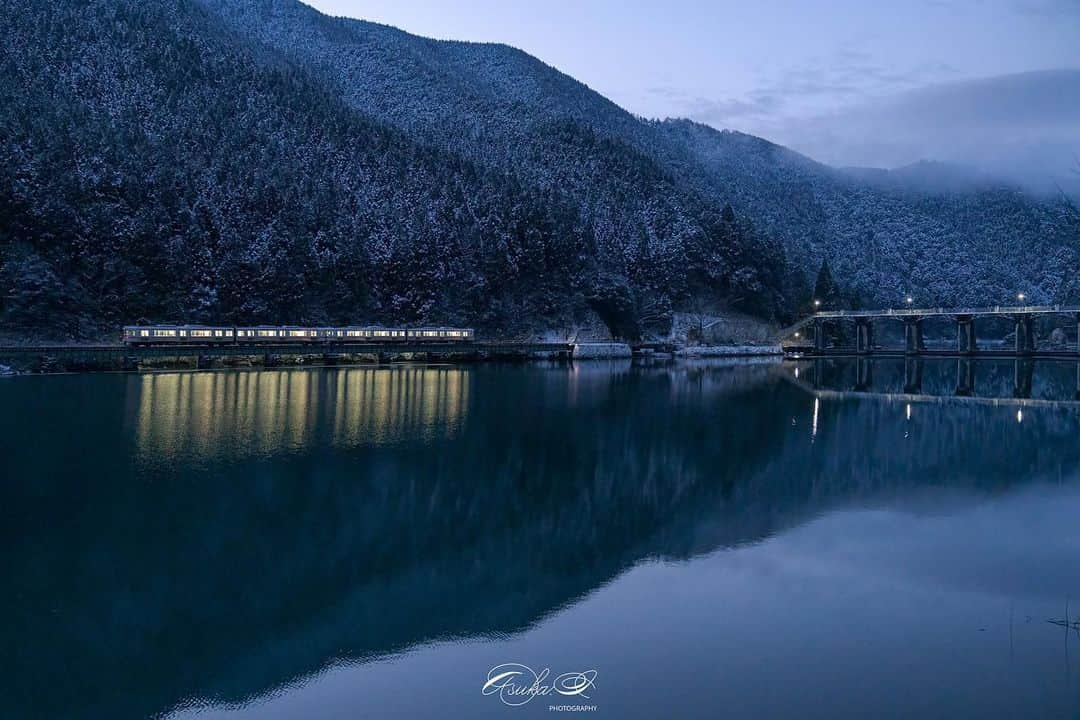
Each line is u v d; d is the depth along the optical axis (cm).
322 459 5809
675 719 2334
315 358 14950
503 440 6756
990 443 6869
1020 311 17550
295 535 4125
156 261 14600
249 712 2484
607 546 3994
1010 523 4322
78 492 4728
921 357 19762
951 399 10294
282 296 15988
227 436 6531
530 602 3253
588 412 8562
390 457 5950
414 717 2408
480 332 18312
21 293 12475
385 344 15375
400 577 3569
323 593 3384
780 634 2883
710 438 7044
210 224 16200
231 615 3170
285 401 8756
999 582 3388
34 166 13925
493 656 2778
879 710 2355
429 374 12950
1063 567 3581
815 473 5650
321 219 17838
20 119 15588
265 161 19438
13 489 4744
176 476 5175
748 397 10275
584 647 2823
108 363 12025
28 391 8819
